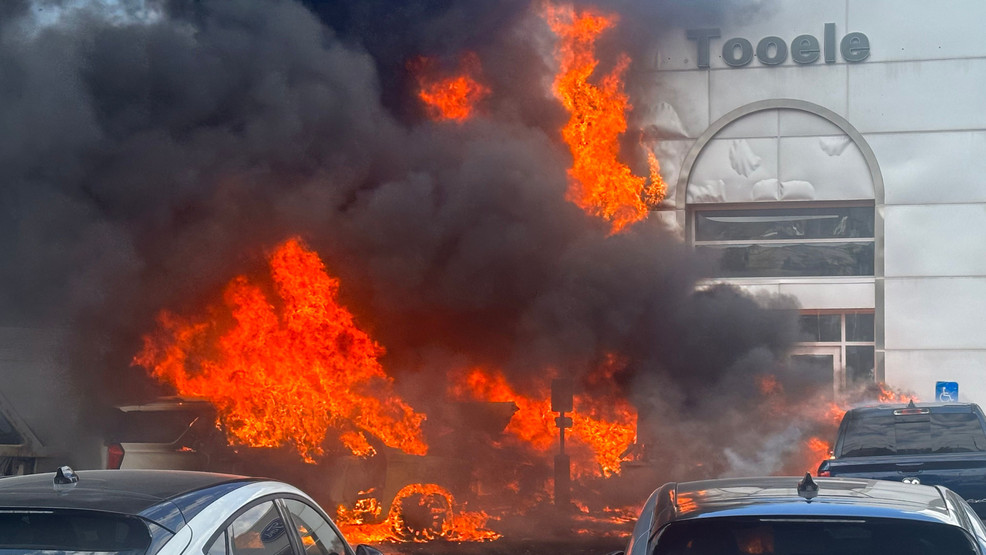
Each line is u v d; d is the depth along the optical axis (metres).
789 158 19.77
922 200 19.20
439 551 10.25
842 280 19.58
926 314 19.05
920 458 9.38
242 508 4.03
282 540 4.23
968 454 9.37
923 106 19.30
